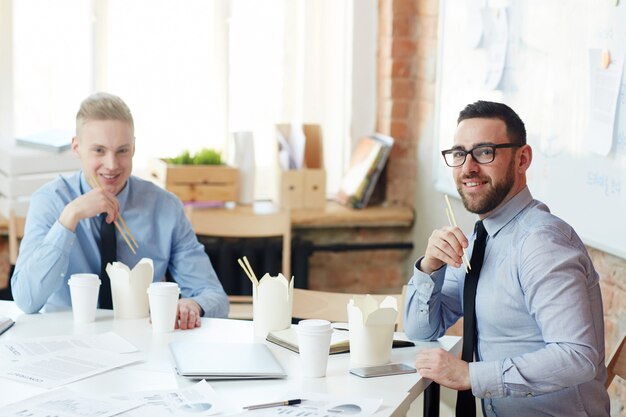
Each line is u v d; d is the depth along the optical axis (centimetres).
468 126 228
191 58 454
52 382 196
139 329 241
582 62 302
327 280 470
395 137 464
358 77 477
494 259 226
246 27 458
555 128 320
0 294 372
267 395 191
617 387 303
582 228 307
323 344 203
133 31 447
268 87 466
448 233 229
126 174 279
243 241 452
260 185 473
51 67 442
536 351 206
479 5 372
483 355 229
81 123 274
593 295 221
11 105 441
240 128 466
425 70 444
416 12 454
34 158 401
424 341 241
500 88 357
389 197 470
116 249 280
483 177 225
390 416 180
